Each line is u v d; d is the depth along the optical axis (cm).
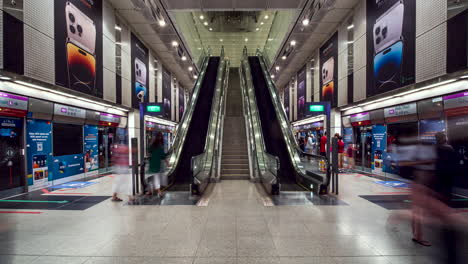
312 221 431
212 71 1855
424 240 339
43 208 519
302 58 1612
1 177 616
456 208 483
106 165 1065
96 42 879
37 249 329
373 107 927
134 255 312
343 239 355
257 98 1403
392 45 750
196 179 639
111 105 1023
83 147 920
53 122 779
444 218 245
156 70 1531
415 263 288
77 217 460
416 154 298
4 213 486
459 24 528
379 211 486
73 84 750
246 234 376
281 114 1124
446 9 559
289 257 305
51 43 661
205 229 397
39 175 724
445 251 237
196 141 1034
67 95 785
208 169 793
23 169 673
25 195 638
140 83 1277
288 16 1478
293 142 888
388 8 770
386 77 781
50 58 656
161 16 1098
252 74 1767
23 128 672
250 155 910
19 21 563
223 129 1188
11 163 644
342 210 493
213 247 332
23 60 573
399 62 719
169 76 1848
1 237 369
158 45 1400
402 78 706
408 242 344
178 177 823
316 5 1019
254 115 1123
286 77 2117
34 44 605
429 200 261
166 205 536
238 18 2912
